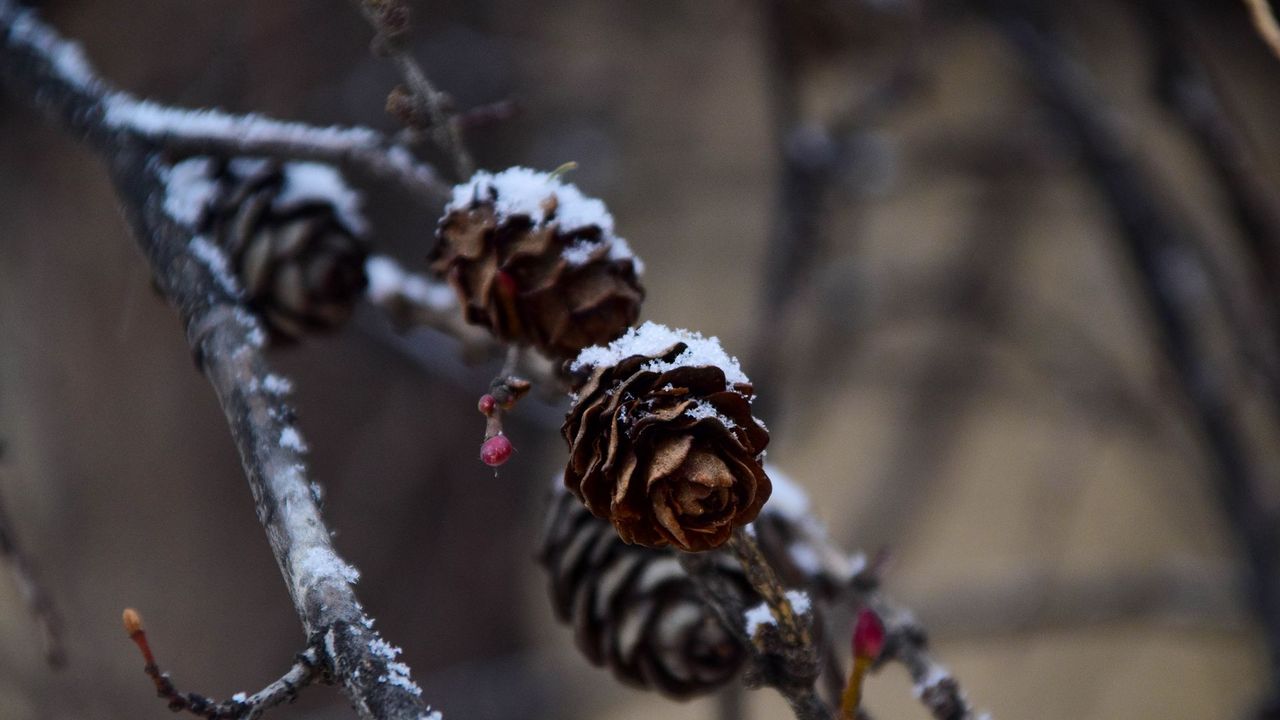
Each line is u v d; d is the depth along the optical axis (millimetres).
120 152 479
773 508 471
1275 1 475
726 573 455
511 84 857
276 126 477
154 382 796
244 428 445
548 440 859
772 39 666
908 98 733
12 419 775
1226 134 587
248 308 463
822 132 684
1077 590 867
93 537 790
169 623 787
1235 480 660
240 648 788
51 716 757
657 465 423
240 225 485
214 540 799
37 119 740
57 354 781
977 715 462
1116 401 859
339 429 808
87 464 790
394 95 454
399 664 420
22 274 769
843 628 649
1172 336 671
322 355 812
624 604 463
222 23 731
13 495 779
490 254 445
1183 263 670
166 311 788
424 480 815
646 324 433
